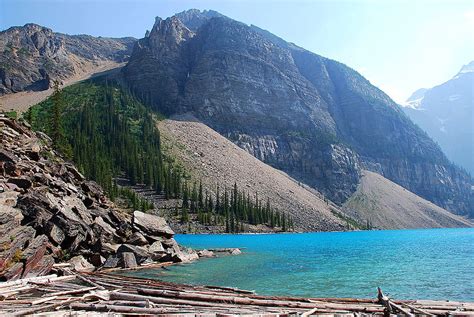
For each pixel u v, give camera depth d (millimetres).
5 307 14828
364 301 19062
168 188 165000
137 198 141125
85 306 15531
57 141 87562
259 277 38031
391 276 39250
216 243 98062
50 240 33156
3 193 33188
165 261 48000
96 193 55188
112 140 194875
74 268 32125
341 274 40500
